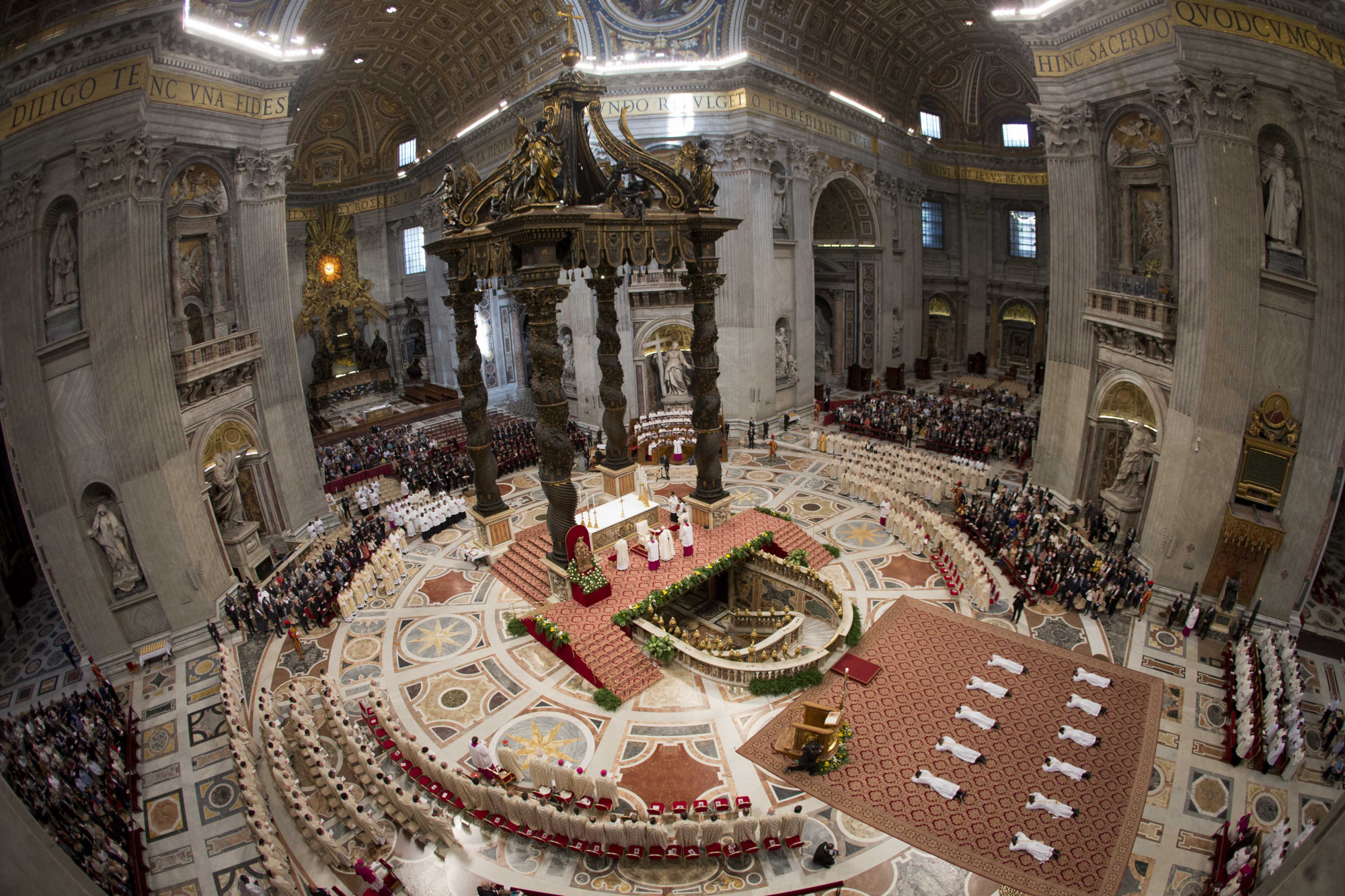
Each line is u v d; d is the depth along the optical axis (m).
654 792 14.61
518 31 33.44
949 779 14.64
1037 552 22.53
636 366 35.50
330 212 46.50
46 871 8.56
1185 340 19.70
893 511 26.05
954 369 49.62
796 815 12.98
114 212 18.92
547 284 18.06
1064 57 21.88
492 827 14.01
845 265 44.16
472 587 23.48
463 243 21.02
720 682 18.03
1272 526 18.06
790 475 31.95
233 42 21.94
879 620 20.52
